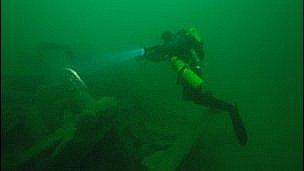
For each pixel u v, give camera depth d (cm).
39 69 698
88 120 377
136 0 2308
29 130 475
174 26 1664
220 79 971
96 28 1670
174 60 429
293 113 765
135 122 544
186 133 489
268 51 1247
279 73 1028
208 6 2064
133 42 1377
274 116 750
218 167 543
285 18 1658
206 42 1362
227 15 1841
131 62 855
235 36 1459
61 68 639
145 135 524
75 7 2122
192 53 433
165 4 2181
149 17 1897
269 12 1788
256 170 545
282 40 1370
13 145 450
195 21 1766
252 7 1917
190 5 2123
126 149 441
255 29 1551
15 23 1694
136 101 623
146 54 453
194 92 414
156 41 1371
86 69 723
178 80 425
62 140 390
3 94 580
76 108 523
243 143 440
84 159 396
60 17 1886
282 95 870
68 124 441
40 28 1636
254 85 936
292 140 647
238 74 1017
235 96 857
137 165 437
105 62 778
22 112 502
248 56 1196
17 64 760
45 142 409
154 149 500
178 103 696
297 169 555
